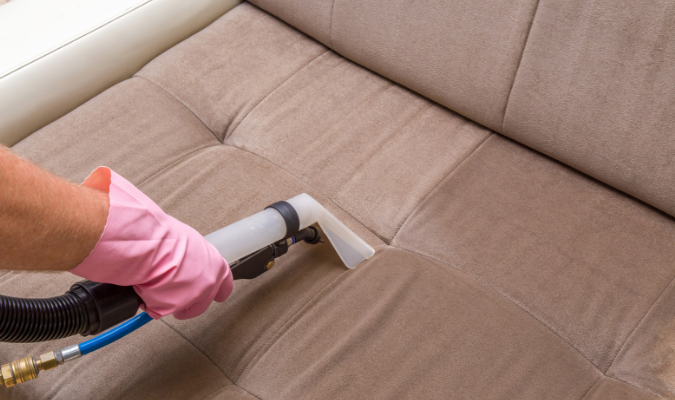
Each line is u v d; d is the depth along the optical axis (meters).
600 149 0.95
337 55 1.37
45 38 1.21
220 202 1.04
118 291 0.65
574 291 0.88
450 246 0.97
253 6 1.49
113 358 0.82
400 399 0.75
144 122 1.20
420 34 1.12
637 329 0.82
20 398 0.80
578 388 0.77
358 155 1.13
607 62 0.89
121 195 0.61
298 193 1.06
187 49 1.37
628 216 0.96
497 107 1.07
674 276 0.87
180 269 0.66
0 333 0.58
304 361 0.80
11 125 1.17
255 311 0.87
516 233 0.96
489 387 0.76
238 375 0.82
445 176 1.07
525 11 0.96
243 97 1.27
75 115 1.21
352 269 0.93
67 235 0.53
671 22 0.81
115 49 1.30
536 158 1.09
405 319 0.84
